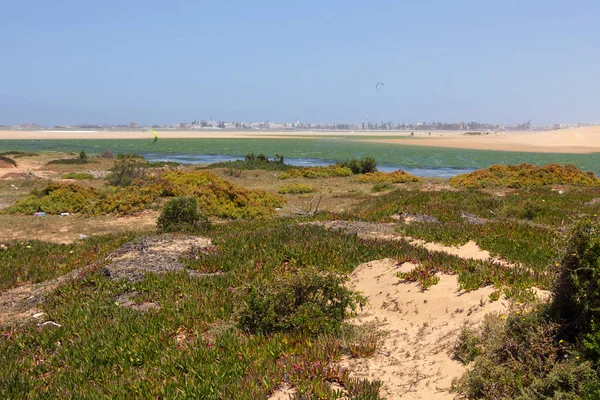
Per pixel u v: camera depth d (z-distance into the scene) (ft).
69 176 128.47
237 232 50.60
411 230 47.37
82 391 20.80
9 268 44.62
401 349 22.89
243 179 129.70
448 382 19.16
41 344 27.45
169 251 42.68
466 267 30.45
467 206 65.77
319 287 27.32
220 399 18.92
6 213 79.87
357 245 40.47
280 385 20.06
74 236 63.31
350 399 18.15
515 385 17.13
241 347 23.75
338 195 96.78
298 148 321.11
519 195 78.23
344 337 24.26
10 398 20.70
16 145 339.77
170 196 83.15
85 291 35.55
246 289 30.55
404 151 284.82
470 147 317.63
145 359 23.97
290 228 48.67
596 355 16.78
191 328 27.43
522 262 34.81
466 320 24.12
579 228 19.67
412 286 29.40
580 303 18.62
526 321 19.35
